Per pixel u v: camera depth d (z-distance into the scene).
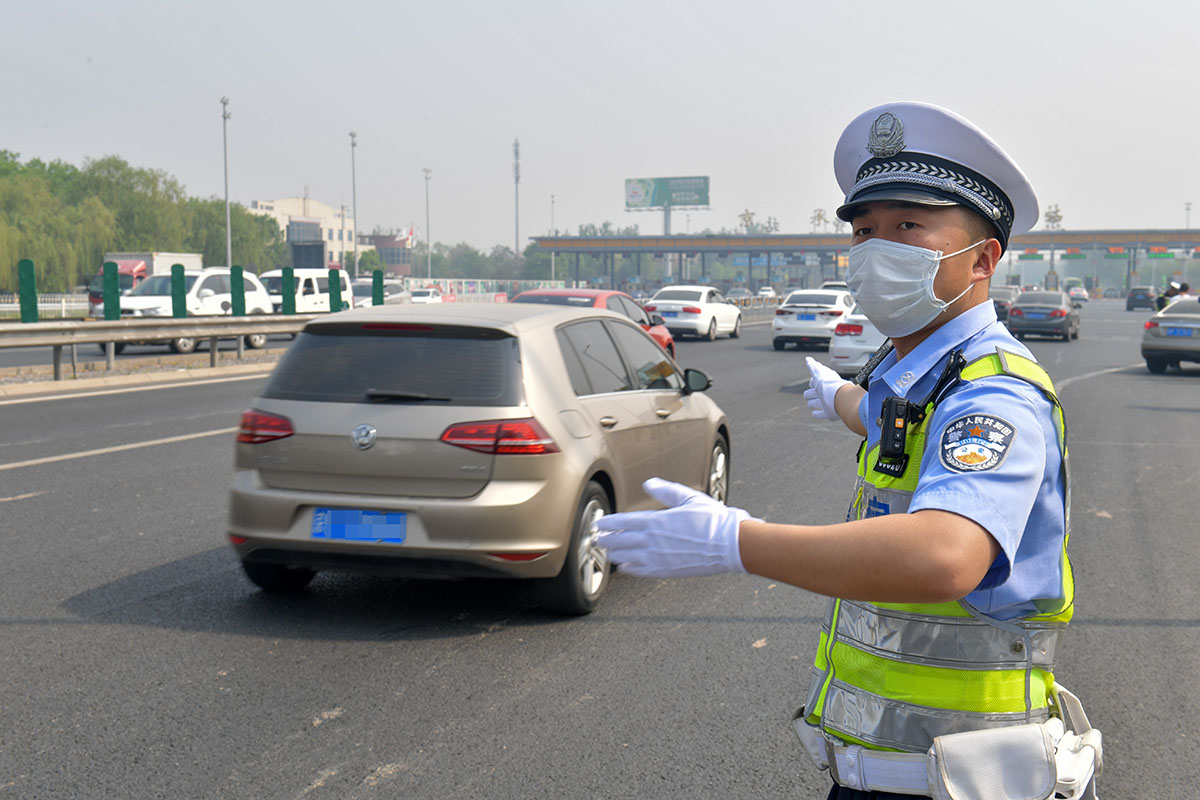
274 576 5.20
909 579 1.19
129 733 3.63
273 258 138.50
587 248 105.00
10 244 63.34
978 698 1.42
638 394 5.88
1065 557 1.45
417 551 4.68
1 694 3.96
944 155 1.46
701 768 3.42
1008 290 41.75
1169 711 3.94
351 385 4.88
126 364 16.80
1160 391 16.09
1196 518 7.28
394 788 3.26
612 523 1.30
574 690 4.08
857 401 1.92
